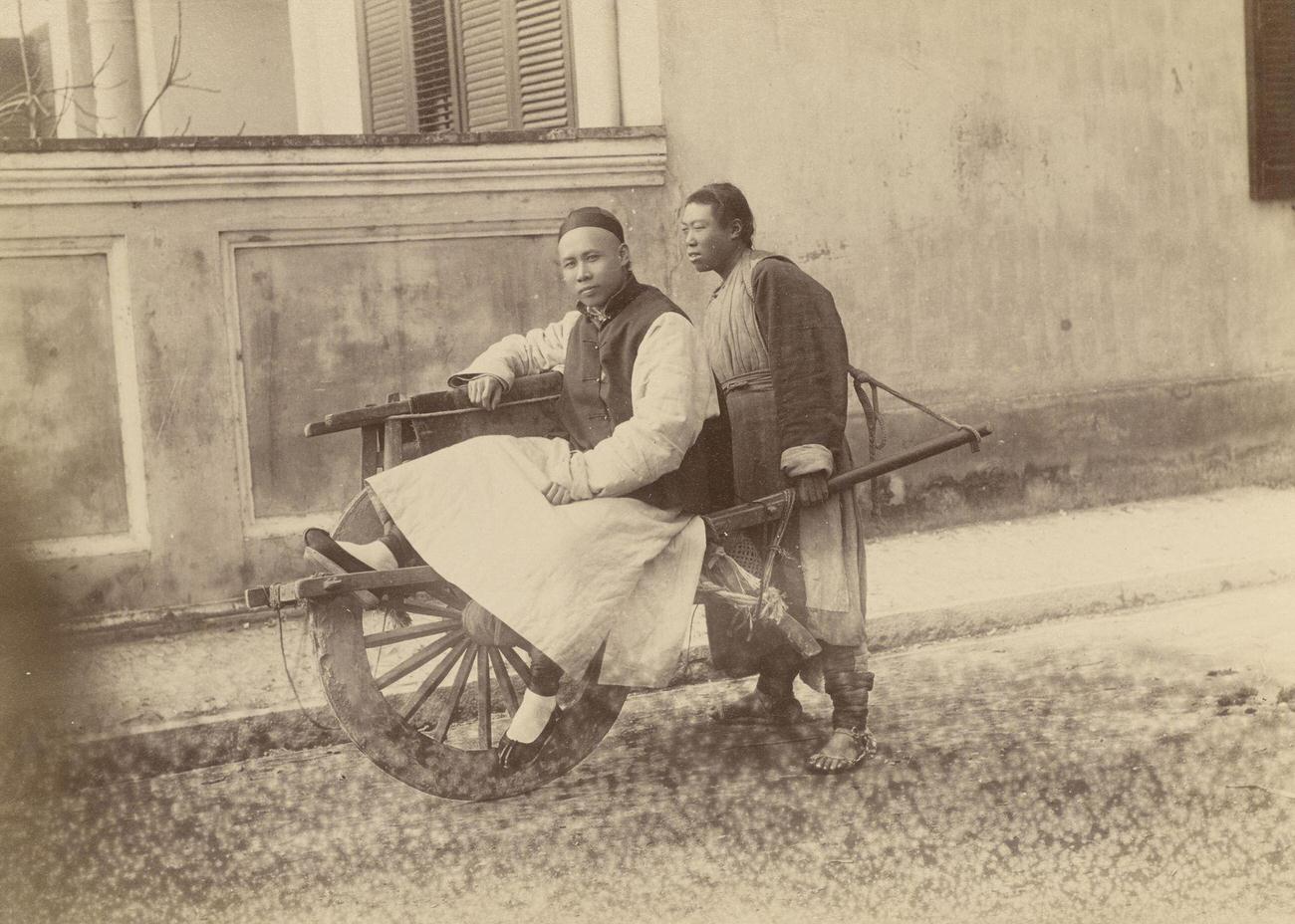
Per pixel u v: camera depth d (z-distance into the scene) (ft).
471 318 19.75
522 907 10.50
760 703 14.61
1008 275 23.50
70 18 29.14
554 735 12.37
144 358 17.92
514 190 19.76
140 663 16.67
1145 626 18.62
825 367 12.49
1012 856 11.18
